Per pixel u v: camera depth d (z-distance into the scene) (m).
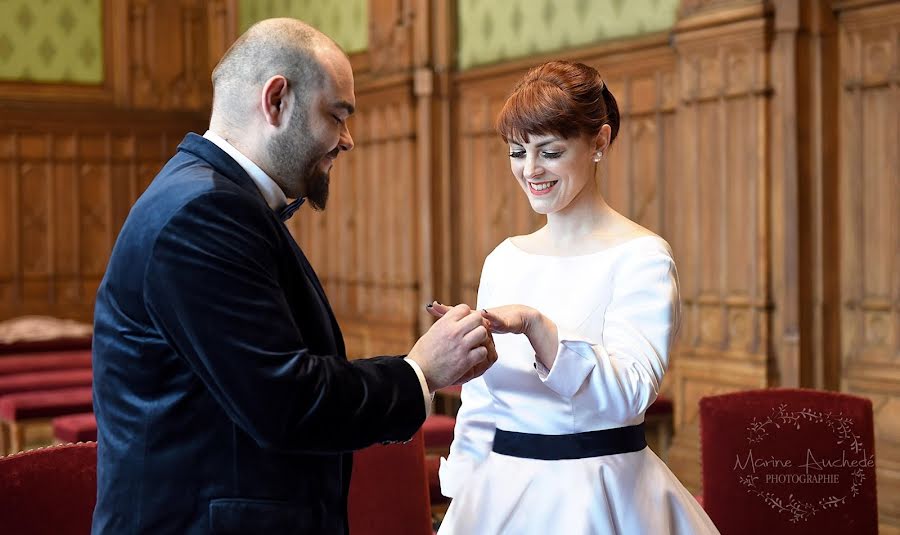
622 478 2.22
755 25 5.48
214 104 2.10
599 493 2.19
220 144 2.06
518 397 2.30
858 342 5.43
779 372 5.55
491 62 7.67
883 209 5.30
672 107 6.25
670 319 2.23
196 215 1.85
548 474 2.23
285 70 2.03
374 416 1.92
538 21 7.22
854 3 5.30
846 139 5.43
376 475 3.26
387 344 8.52
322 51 2.06
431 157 7.98
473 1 7.79
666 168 6.31
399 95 8.19
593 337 2.26
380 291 8.67
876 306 5.33
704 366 5.86
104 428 1.97
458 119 7.97
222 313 1.82
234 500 1.90
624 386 2.13
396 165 8.36
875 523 3.18
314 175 2.11
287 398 1.82
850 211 5.44
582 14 6.88
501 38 7.56
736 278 5.71
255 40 2.05
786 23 5.39
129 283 1.90
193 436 1.91
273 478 1.93
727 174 5.73
